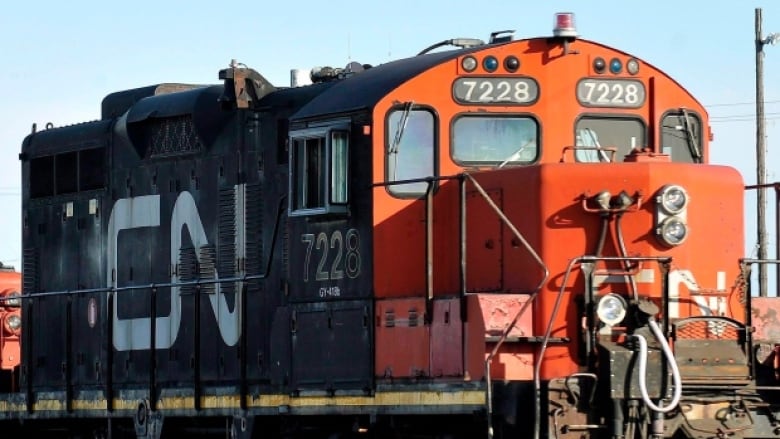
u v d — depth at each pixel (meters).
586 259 28.45
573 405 28.27
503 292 30.00
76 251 41.75
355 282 31.53
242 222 36.00
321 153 31.88
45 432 43.50
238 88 35.53
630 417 28.12
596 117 31.64
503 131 31.22
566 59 31.50
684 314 29.44
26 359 43.00
